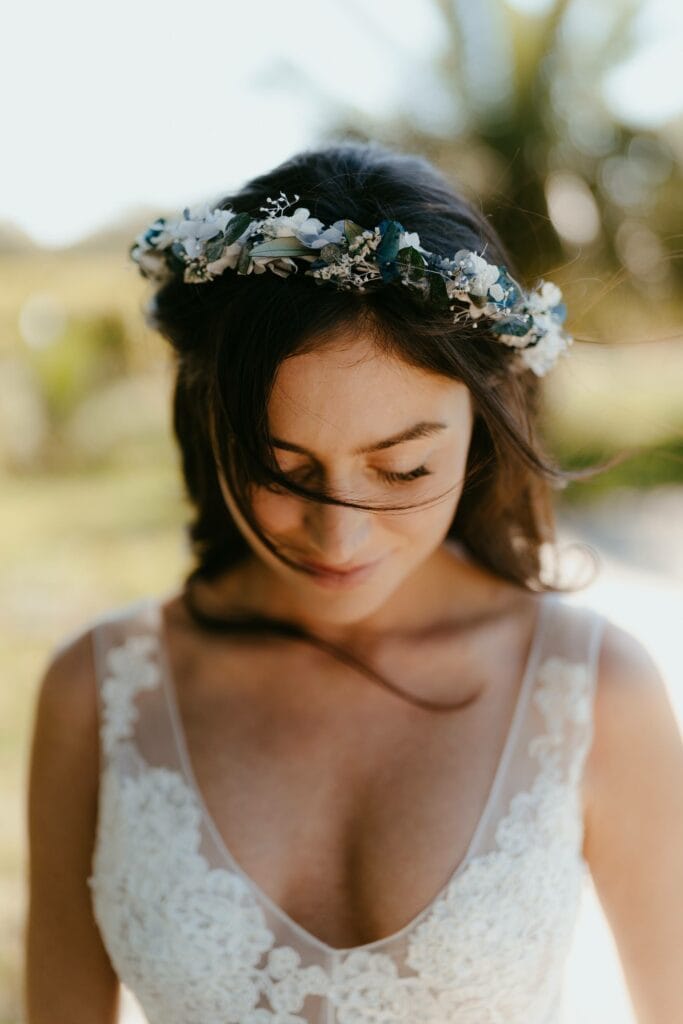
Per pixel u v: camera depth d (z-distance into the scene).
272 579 1.43
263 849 1.29
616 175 12.76
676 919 1.31
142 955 1.26
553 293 1.28
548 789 1.30
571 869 1.29
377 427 1.08
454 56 12.20
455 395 1.15
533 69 12.23
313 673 1.39
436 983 1.23
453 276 1.10
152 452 12.72
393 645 1.39
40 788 1.40
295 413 1.08
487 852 1.27
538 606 1.42
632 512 8.62
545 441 1.52
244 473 1.13
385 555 1.19
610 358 1.85
